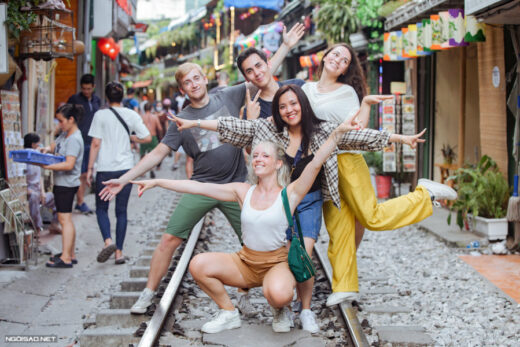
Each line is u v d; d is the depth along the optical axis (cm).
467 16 900
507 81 927
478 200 966
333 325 565
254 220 514
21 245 804
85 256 901
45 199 1005
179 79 601
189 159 1280
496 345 556
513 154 912
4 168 820
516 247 905
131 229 1139
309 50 2641
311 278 557
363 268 848
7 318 625
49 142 1312
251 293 707
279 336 530
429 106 1425
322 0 1825
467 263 841
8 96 835
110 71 2489
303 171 508
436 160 1401
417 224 1092
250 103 582
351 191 571
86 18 1591
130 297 645
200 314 614
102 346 543
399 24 1198
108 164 839
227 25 4281
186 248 821
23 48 875
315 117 548
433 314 645
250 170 536
